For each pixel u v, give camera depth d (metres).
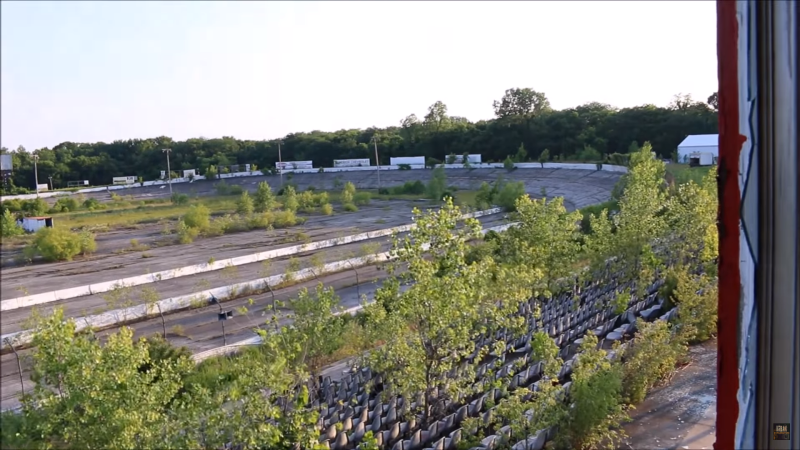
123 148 146.25
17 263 50.59
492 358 24.16
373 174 113.56
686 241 32.56
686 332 22.42
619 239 29.83
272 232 62.50
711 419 18.42
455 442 17.14
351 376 22.42
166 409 15.50
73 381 13.21
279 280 38.53
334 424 17.86
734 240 2.78
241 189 109.31
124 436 12.65
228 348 25.89
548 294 25.12
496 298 21.97
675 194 45.56
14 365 25.52
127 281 40.12
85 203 92.69
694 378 21.48
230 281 39.78
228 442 16.12
